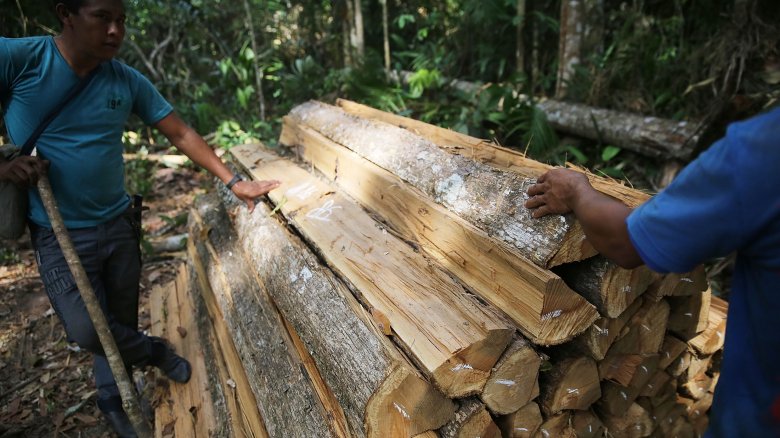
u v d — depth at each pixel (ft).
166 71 24.75
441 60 24.62
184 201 17.16
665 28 17.10
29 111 6.12
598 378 5.66
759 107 11.95
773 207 2.72
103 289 7.38
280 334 6.82
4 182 6.09
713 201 2.87
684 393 7.33
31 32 19.07
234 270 8.64
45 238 6.74
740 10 13.62
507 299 5.14
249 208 8.50
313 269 6.40
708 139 12.76
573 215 4.65
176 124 7.80
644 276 5.18
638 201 5.42
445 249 6.10
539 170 6.65
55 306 6.84
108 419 8.36
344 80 23.40
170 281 12.44
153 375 9.18
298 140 10.98
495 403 4.91
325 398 5.73
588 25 18.62
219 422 7.68
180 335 9.84
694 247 3.00
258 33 28.02
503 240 5.27
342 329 5.38
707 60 14.51
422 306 5.16
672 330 6.35
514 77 18.42
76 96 6.25
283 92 25.46
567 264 5.40
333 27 29.76
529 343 4.91
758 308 3.13
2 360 10.09
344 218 7.34
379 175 7.41
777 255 2.85
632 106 16.31
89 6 5.60
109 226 7.14
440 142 8.46
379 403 4.58
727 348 3.51
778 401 3.22
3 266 13.26
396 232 6.93
